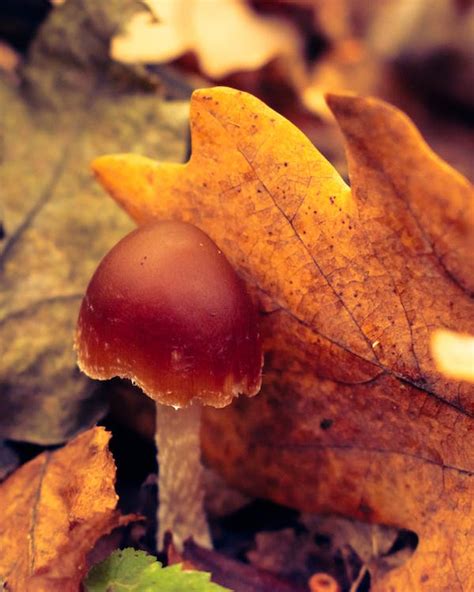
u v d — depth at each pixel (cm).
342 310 17
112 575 16
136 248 16
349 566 18
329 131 27
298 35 30
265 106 16
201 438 19
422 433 17
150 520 18
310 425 18
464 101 30
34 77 21
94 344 16
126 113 21
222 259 17
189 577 16
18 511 17
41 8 24
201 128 17
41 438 18
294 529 18
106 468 16
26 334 19
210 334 16
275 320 17
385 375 17
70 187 20
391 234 16
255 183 17
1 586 16
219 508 19
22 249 20
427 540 17
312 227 17
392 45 31
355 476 17
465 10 30
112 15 21
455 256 16
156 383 16
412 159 15
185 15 26
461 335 16
